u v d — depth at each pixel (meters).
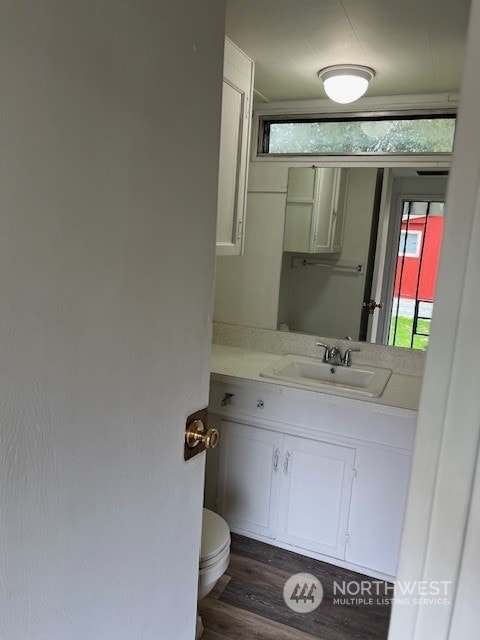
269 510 2.19
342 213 2.35
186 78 0.84
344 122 2.30
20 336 0.60
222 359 2.39
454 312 0.48
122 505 0.83
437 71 2.00
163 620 1.01
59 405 0.67
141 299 0.80
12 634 0.65
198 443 1.04
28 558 0.65
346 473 2.00
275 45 1.90
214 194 0.97
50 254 0.62
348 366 2.35
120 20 0.68
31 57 0.56
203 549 1.52
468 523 0.50
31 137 0.58
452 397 0.49
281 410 2.07
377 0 1.55
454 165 0.46
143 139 0.76
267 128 2.45
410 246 2.25
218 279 2.64
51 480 0.67
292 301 2.50
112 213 0.72
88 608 0.78
